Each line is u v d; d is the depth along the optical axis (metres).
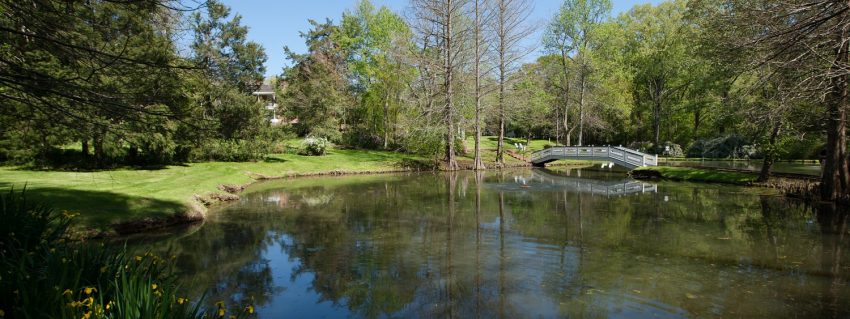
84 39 5.86
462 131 35.44
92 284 4.18
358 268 7.61
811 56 10.08
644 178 24.59
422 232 10.45
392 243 9.34
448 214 12.97
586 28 37.00
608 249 8.75
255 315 5.65
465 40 30.44
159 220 11.03
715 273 7.17
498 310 5.73
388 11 40.59
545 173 28.77
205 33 25.72
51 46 5.67
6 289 3.66
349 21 43.41
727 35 13.91
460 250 8.73
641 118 45.91
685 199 15.90
